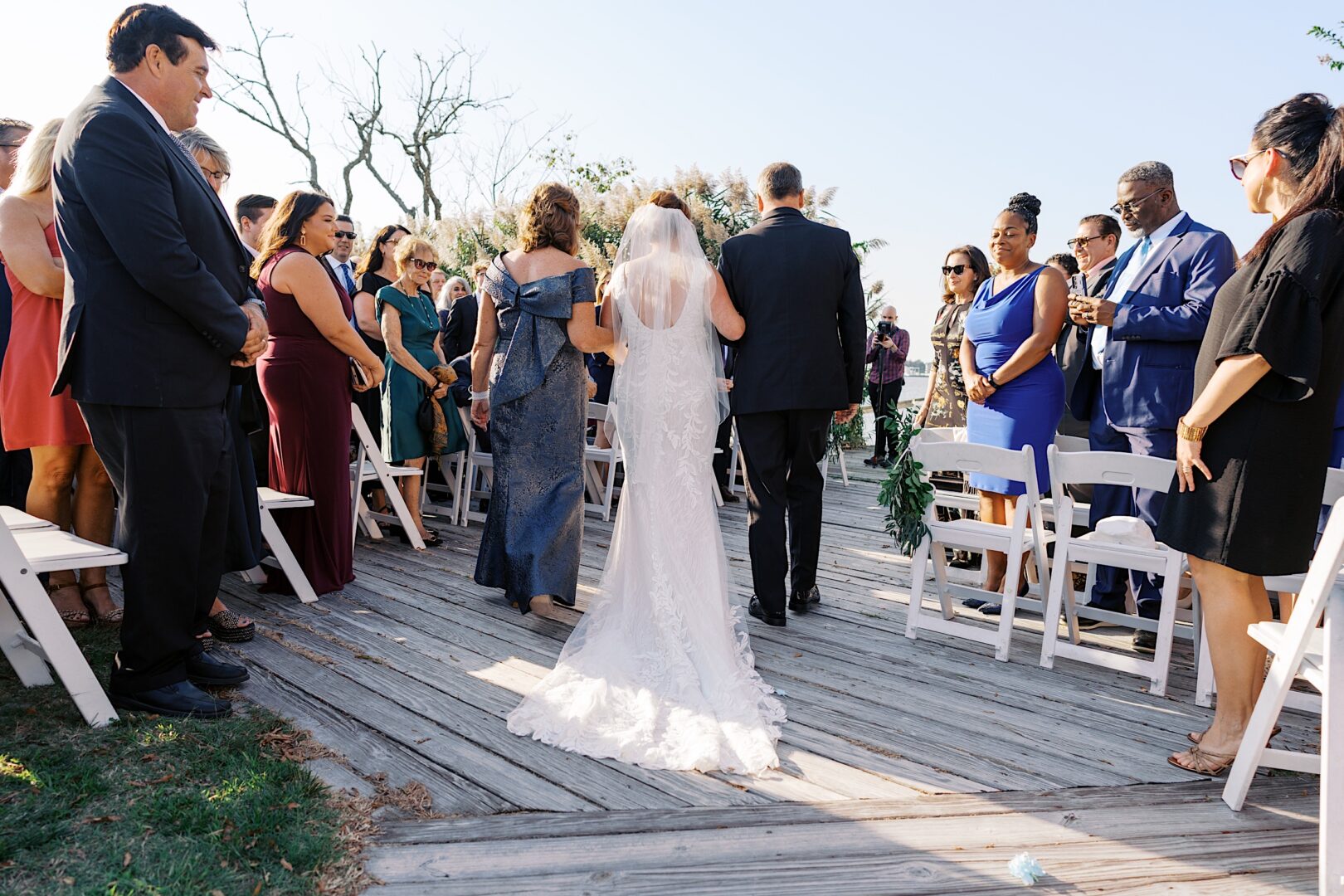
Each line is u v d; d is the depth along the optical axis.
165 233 2.39
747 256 3.75
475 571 4.50
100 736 2.44
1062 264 5.91
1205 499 2.41
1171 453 3.76
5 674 2.89
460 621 3.80
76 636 3.25
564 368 3.84
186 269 2.42
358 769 2.40
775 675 3.32
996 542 3.57
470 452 5.98
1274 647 2.26
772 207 3.88
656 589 3.13
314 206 3.96
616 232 9.16
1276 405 2.29
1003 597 3.66
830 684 3.24
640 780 2.42
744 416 3.82
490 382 4.05
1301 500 2.33
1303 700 2.81
